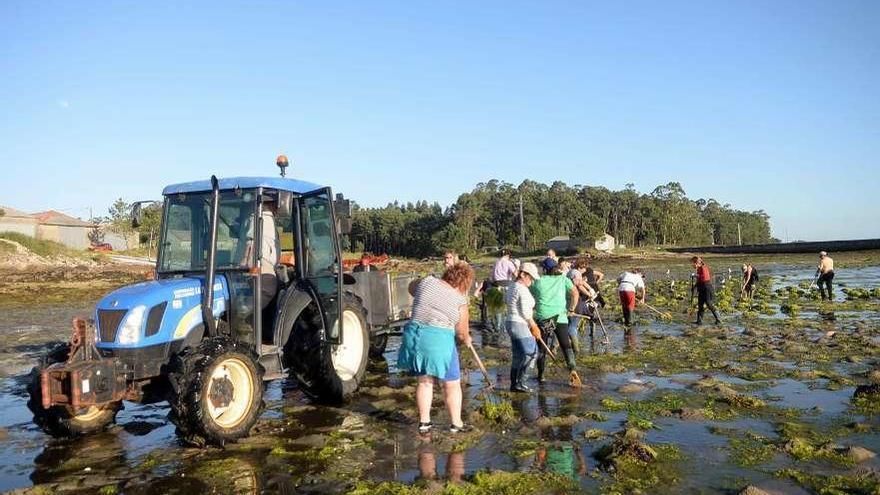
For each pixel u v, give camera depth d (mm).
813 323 16484
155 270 8547
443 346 7043
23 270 46562
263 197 8453
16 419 8828
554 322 9758
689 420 7570
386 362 12297
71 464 6711
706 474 5781
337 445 6969
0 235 54406
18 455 7098
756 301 23641
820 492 5285
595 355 12305
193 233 8445
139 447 7254
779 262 67125
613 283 37281
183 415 6773
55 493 5875
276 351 8125
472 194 125875
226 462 6523
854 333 14328
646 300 25125
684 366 11086
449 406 7273
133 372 7133
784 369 10508
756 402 8117
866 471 5715
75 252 58344
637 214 136625
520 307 9148
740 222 189625
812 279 37062
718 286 33062
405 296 12953
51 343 17000
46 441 7633
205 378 6789
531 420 7773
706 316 19016
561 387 9586
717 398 8617
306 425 7867
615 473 5844
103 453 7066
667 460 6160
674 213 139875
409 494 5512
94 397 6777
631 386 9352
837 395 8648
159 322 7332
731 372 10320
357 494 5566
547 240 108750
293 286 8656
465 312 7250
